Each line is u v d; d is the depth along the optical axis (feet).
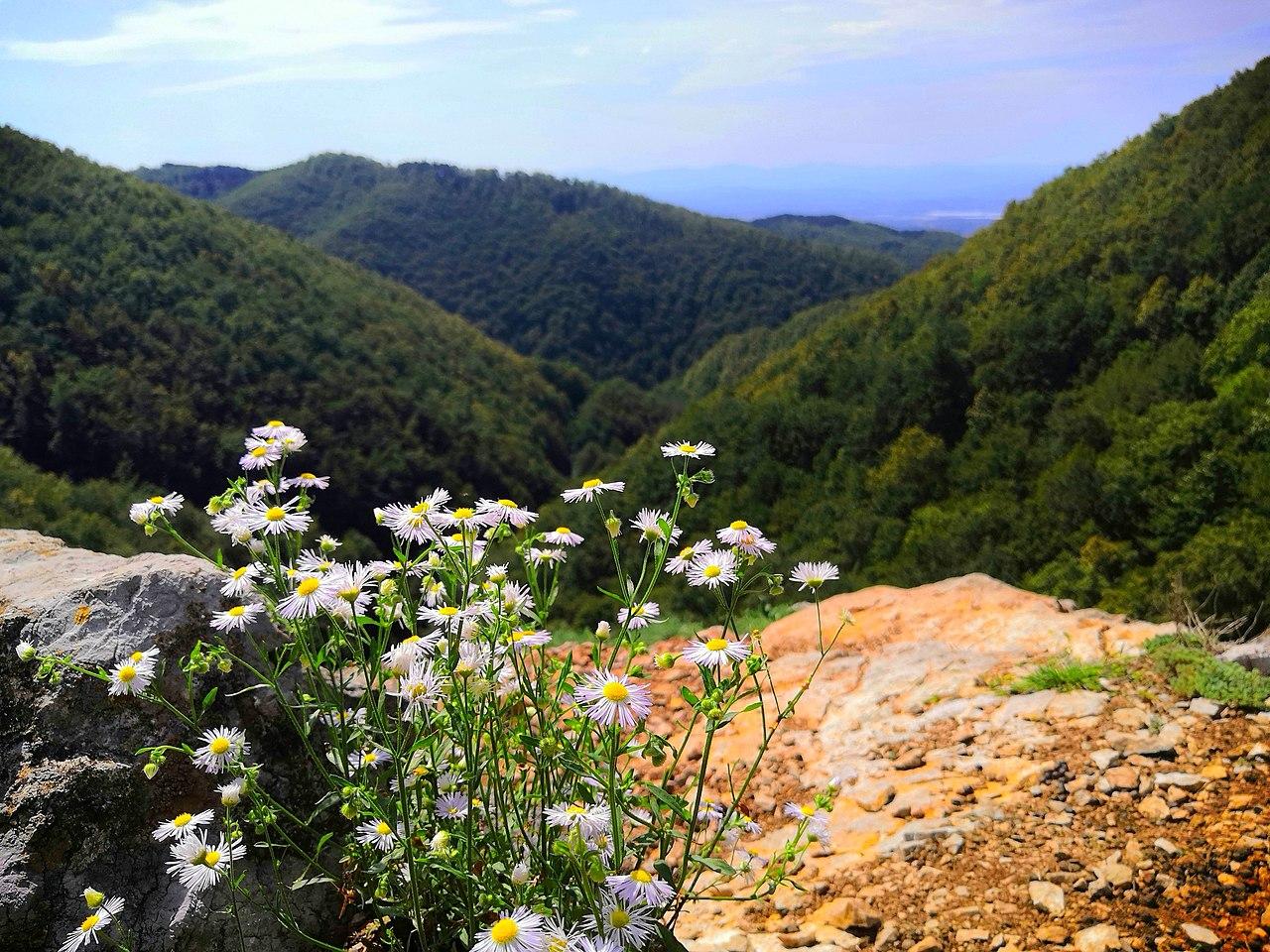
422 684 5.11
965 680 13.79
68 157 280.72
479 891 5.43
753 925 8.67
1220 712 11.00
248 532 5.45
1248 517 61.31
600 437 316.19
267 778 6.71
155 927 6.04
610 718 4.52
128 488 165.68
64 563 8.42
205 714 6.70
